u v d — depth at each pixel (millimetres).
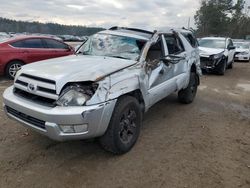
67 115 3506
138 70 4496
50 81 3725
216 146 4734
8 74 9461
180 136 5082
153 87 5008
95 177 3697
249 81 11578
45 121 3602
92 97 3652
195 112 6566
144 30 5492
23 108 3787
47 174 3725
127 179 3676
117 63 4414
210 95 8469
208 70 12844
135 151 4418
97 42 5426
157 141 4824
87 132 3660
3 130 5016
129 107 4195
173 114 6332
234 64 18484
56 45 10383
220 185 3617
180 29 6840
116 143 4055
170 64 5578
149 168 3947
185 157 4297
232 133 5363
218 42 14008
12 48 9430
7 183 3504
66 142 4613
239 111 6906
